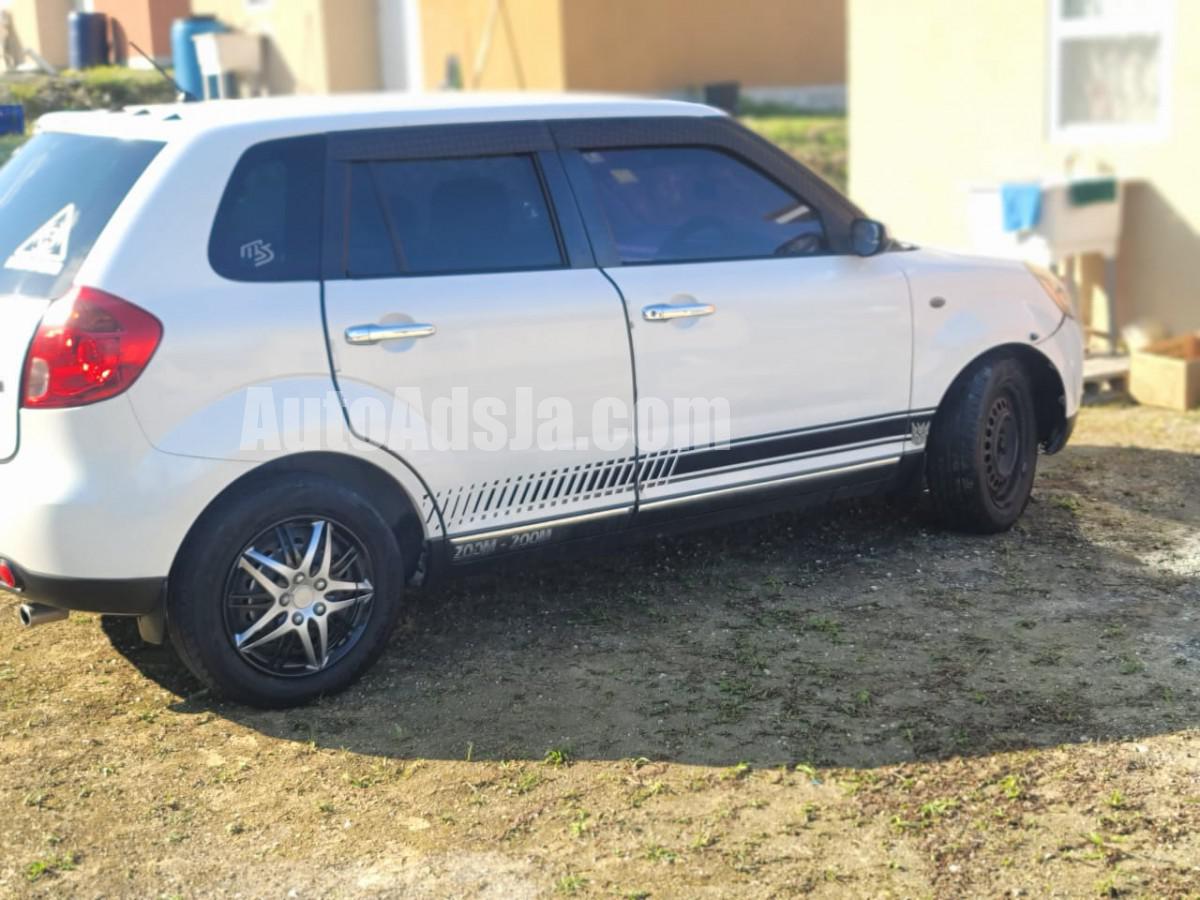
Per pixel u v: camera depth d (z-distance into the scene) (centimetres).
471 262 464
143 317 401
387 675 470
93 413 396
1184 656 472
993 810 377
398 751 417
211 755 416
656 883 347
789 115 1797
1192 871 347
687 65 1745
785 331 521
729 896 341
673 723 432
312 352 427
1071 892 339
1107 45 902
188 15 1439
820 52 1858
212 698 453
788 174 539
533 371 467
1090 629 496
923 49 1009
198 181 420
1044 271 623
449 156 468
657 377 494
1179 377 816
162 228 412
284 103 469
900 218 1051
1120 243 912
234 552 420
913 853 358
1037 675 459
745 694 450
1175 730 419
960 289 574
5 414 406
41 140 473
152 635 431
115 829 376
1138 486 671
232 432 413
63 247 421
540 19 1612
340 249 440
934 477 584
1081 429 784
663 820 377
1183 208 876
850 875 349
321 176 442
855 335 541
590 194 492
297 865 359
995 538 596
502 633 504
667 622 511
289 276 429
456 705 446
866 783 393
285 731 430
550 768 405
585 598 536
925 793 387
